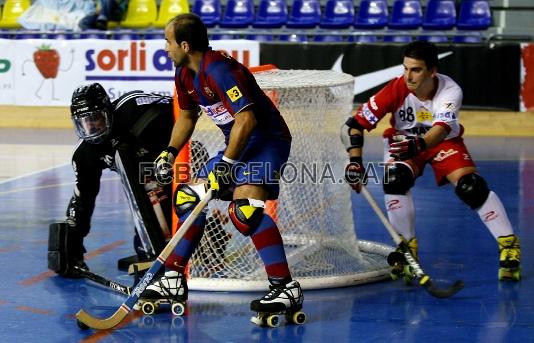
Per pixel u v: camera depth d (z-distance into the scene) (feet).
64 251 62.80
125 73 157.48
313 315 54.54
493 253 72.69
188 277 61.36
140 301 54.29
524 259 70.13
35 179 111.96
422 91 60.03
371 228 83.76
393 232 58.75
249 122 49.34
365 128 61.16
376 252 71.46
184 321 53.31
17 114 163.53
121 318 50.80
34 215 88.99
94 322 50.19
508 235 62.69
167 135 63.26
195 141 61.52
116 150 61.05
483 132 154.10
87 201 63.82
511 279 62.85
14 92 163.22
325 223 64.85
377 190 105.81
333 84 63.26
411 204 63.36
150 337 49.96
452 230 82.33
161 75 156.46
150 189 62.95
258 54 155.33
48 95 162.50
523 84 153.58
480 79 153.58
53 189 104.73
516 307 56.13
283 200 64.54
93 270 66.49
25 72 162.30
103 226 83.30
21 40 161.38
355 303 57.31
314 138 63.98
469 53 153.17
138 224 62.80
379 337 49.85
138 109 62.34
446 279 63.77
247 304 57.21
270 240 52.06
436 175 63.46
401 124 62.18
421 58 57.36
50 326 51.96
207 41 51.16
